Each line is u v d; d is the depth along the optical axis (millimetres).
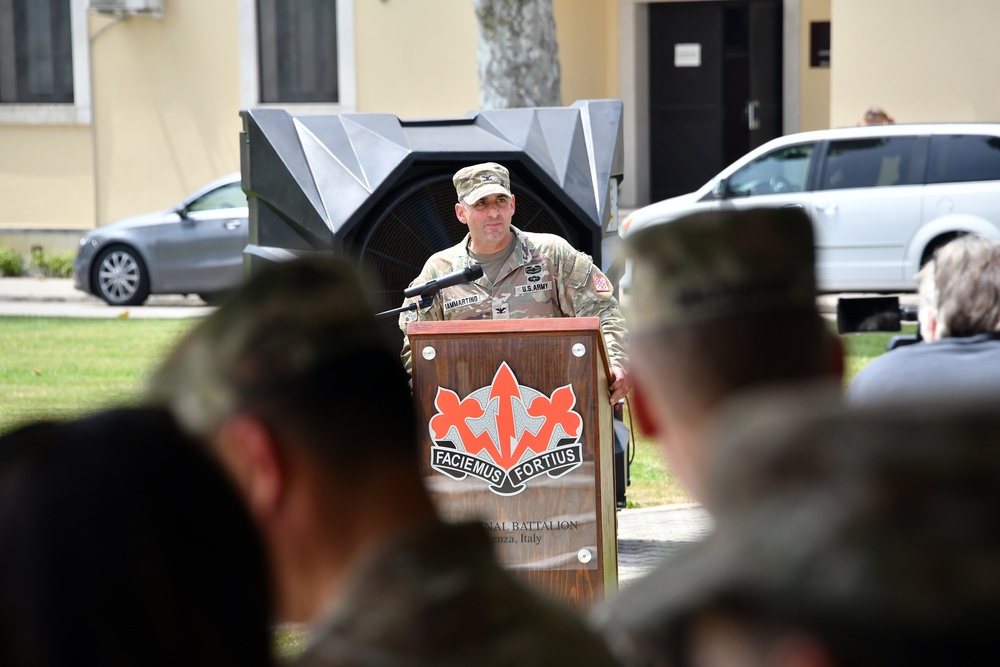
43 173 53312
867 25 43594
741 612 2539
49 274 52156
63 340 34875
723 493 2680
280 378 4070
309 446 4070
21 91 53688
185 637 3656
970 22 42594
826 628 2391
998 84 42469
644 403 4770
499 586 3930
